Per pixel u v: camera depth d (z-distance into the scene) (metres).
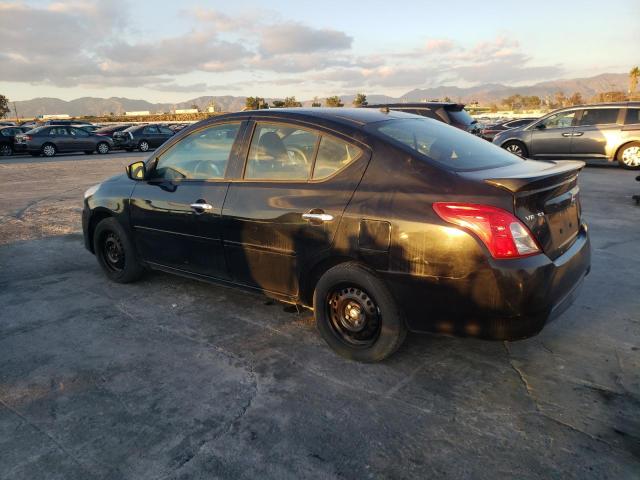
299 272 3.33
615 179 10.76
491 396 2.79
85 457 2.37
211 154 3.92
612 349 3.29
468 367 3.12
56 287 4.78
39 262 5.62
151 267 4.52
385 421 2.60
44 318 4.03
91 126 27.08
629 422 2.54
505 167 3.16
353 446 2.41
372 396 2.83
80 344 3.56
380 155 3.04
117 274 4.82
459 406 2.71
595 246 5.64
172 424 2.61
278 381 3.01
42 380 3.07
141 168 4.34
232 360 3.29
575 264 3.01
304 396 2.85
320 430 2.54
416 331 2.94
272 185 3.45
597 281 4.51
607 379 2.94
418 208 2.78
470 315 2.72
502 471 2.22
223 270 3.85
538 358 3.20
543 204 2.79
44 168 16.61
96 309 4.21
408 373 3.06
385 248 2.87
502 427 2.52
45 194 10.69
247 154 3.67
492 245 2.60
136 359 3.32
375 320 3.08
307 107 3.88
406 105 11.80
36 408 2.78
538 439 2.43
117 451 2.41
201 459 2.34
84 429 2.58
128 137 25.73
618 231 6.29
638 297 4.12
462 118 11.77
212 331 3.73
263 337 3.62
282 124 3.52
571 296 3.00
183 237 4.05
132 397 2.87
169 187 4.16
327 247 3.12
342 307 3.22
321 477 2.21
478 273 2.63
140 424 2.62
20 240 6.66
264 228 3.44
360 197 3.00
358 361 3.20
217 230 3.75
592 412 2.63
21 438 2.52
